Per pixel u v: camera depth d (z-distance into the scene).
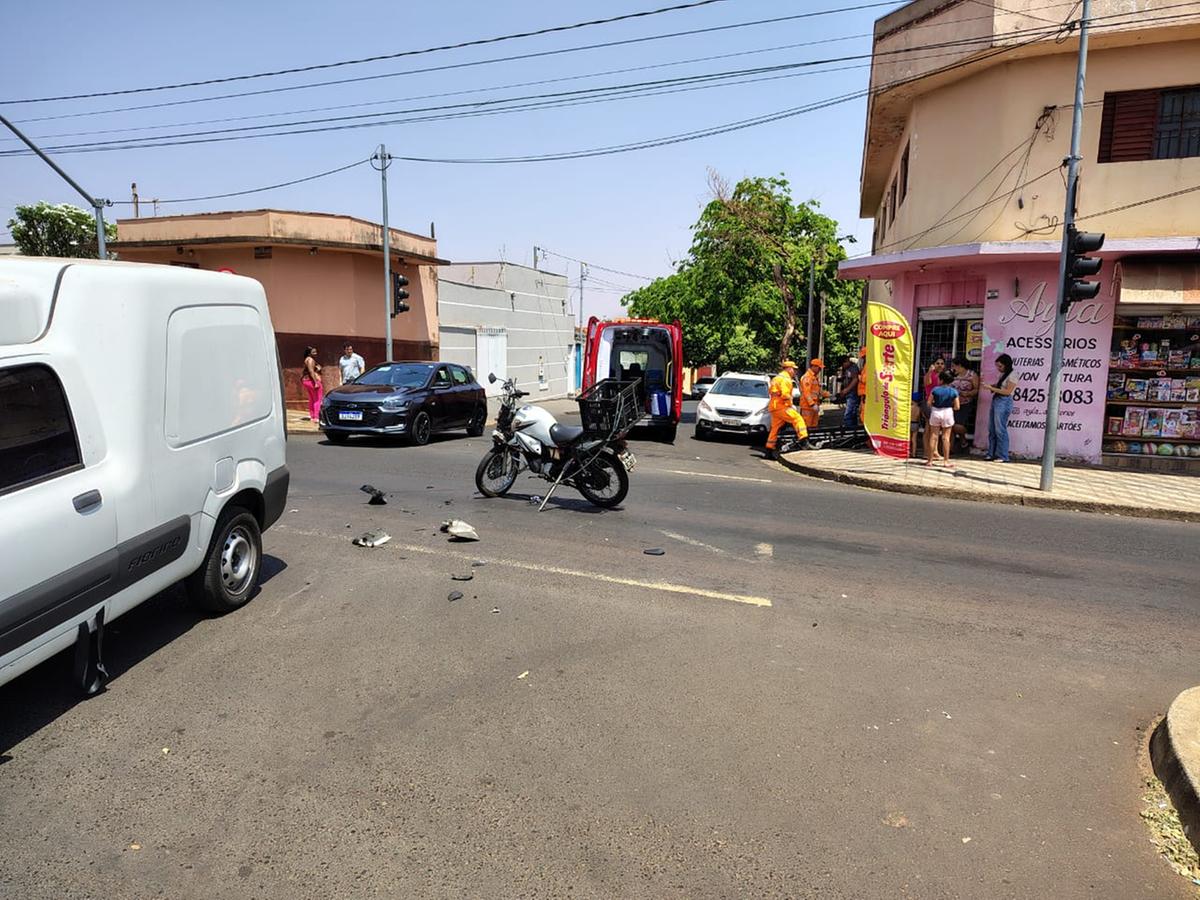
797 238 26.94
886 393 11.58
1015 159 12.50
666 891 2.66
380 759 3.44
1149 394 12.41
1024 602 5.79
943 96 13.52
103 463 3.94
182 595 5.52
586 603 5.45
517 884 2.67
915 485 10.55
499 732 3.69
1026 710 4.07
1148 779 3.46
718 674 4.37
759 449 16.23
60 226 29.88
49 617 3.54
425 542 6.96
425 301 23.66
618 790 3.24
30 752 3.47
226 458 4.97
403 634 4.84
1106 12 11.29
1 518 3.31
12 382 3.48
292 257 19.75
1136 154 11.98
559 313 35.25
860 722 3.88
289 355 19.98
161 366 4.33
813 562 6.66
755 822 3.05
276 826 2.97
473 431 16.52
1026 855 2.90
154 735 3.62
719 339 30.81
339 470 10.88
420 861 2.79
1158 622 5.44
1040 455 12.94
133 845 2.85
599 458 8.54
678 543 7.15
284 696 4.02
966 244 12.59
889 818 3.10
